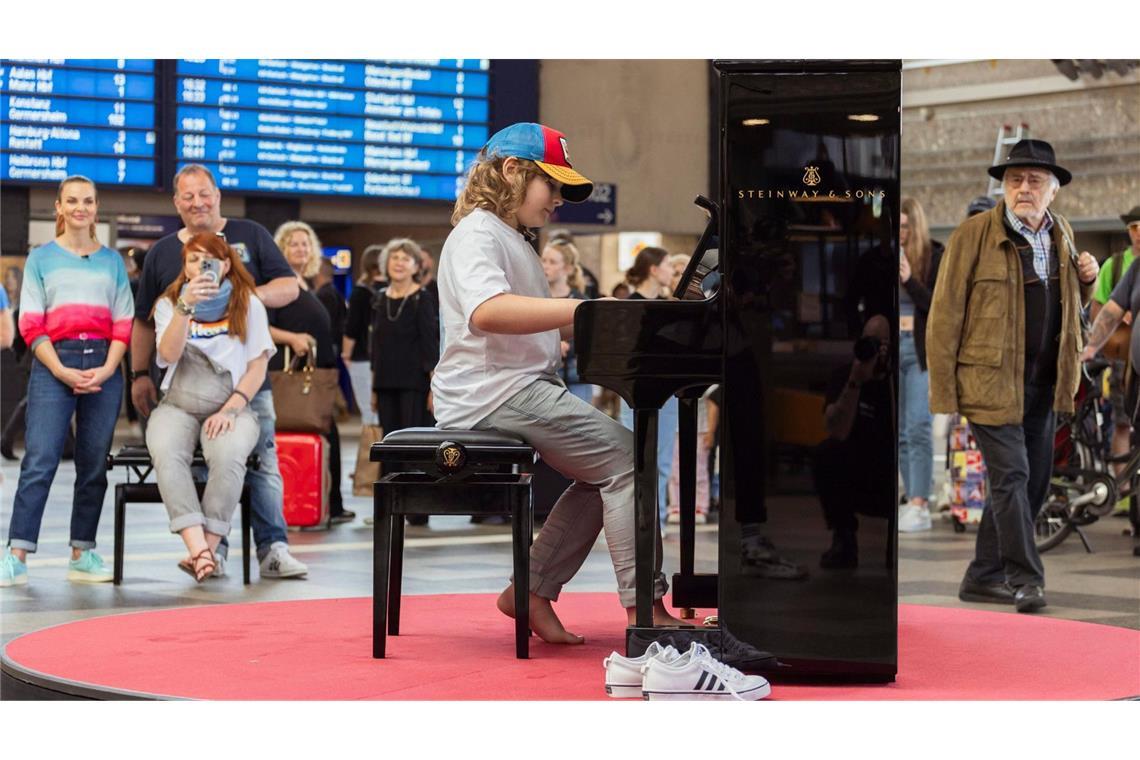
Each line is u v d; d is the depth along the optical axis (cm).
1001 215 549
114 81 1230
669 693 330
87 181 610
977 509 835
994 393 536
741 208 350
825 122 346
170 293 589
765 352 350
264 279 654
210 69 1262
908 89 1611
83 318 601
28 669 365
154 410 591
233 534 782
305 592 565
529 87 1412
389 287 850
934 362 549
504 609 429
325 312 838
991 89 1537
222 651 397
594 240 1540
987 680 360
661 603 396
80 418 604
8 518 831
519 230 419
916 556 720
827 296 348
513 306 382
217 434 582
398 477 404
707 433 888
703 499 891
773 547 352
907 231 820
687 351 357
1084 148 1487
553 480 834
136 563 659
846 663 351
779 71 347
